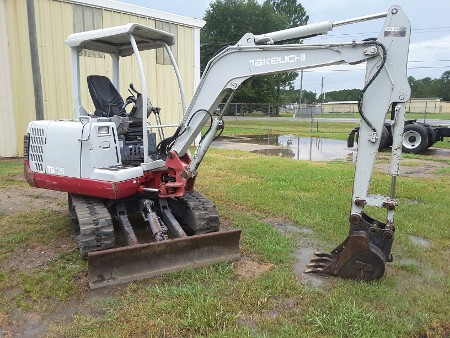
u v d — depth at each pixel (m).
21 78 11.11
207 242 4.42
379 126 4.01
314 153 14.59
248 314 3.55
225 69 4.50
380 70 3.91
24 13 10.93
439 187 8.66
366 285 4.07
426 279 4.32
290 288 3.98
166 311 3.53
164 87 13.81
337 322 3.40
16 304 3.70
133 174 4.65
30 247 5.04
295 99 72.62
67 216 6.28
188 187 5.25
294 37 4.37
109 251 3.92
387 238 4.11
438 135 15.16
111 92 5.60
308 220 6.09
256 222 6.02
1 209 6.71
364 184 4.14
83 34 5.01
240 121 33.75
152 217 4.73
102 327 3.33
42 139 5.09
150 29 4.82
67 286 3.97
